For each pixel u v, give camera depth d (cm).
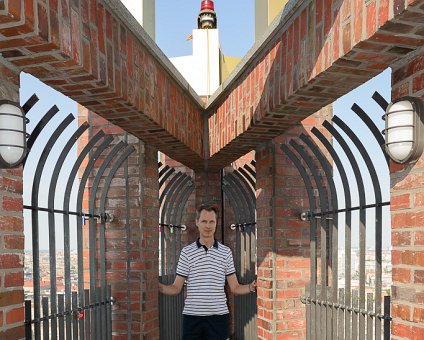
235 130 462
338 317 382
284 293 488
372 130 321
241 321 679
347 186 381
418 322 235
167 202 654
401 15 202
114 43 302
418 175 239
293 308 488
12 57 241
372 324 338
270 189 495
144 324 492
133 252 498
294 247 493
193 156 569
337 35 255
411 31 218
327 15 267
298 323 487
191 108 522
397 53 246
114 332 490
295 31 312
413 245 241
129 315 487
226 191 701
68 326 365
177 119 460
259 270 522
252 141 484
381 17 213
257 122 399
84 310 403
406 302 245
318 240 495
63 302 355
